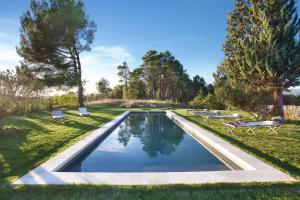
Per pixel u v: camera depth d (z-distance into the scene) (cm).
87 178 463
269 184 433
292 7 1468
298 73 1426
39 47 2070
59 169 560
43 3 2139
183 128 1391
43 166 542
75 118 1568
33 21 2078
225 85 1538
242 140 859
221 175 480
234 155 642
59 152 678
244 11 1881
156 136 1191
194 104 3036
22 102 1600
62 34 2117
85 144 788
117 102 3450
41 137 891
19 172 511
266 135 963
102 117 1680
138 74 5041
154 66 4631
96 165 698
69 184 433
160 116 2197
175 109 2823
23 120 1409
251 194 395
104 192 401
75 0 2222
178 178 463
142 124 1641
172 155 813
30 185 429
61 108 2397
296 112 1588
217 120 1539
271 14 1478
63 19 2059
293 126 1216
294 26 1438
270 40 1412
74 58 2336
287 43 1423
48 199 378
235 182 442
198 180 453
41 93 1977
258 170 511
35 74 2188
